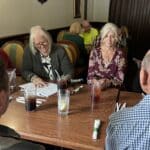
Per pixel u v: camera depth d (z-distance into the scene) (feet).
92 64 8.47
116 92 7.01
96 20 22.84
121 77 8.04
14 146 2.60
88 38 17.12
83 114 5.73
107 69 8.27
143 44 21.40
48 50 8.59
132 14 21.34
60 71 8.68
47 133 4.99
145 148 2.97
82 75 11.60
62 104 5.72
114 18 21.88
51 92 6.90
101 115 5.66
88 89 7.21
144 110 3.00
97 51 8.51
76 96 6.70
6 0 12.91
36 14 15.48
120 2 21.52
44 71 8.76
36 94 6.64
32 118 5.59
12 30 13.66
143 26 21.18
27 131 5.06
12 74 7.20
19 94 6.85
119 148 3.13
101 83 7.30
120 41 8.77
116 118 3.23
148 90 3.08
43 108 6.05
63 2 18.26
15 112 5.85
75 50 11.50
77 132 5.00
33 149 2.66
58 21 17.98
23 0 14.17
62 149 6.05
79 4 20.45
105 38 8.38
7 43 11.39
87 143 4.64
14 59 10.91
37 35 8.51
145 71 3.08
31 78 8.01
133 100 6.44
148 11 20.84
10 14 13.34
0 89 2.70
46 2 16.31
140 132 2.99
